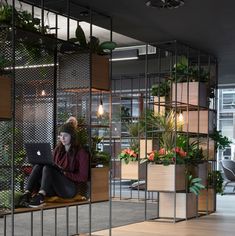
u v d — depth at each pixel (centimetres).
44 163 509
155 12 654
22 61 541
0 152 498
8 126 499
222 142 905
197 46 855
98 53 607
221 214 863
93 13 651
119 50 1057
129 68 1181
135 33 772
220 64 1026
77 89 588
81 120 596
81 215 862
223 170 1317
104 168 599
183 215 788
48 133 576
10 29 475
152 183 760
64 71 591
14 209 462
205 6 628
